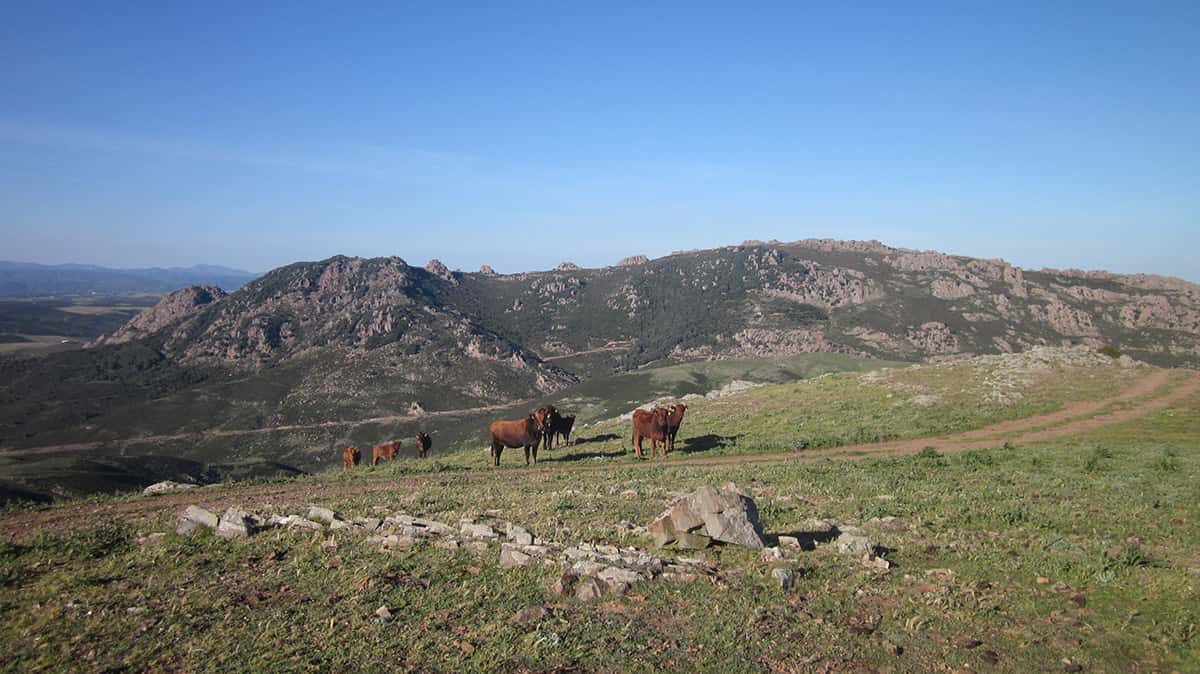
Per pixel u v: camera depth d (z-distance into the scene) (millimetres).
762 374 147500
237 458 177000
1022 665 8375
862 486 19531
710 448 30531
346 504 17875
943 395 39438
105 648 8781
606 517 15414
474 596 10273
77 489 81688
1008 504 16531
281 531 14094
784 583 10695
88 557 12836
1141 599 10203
